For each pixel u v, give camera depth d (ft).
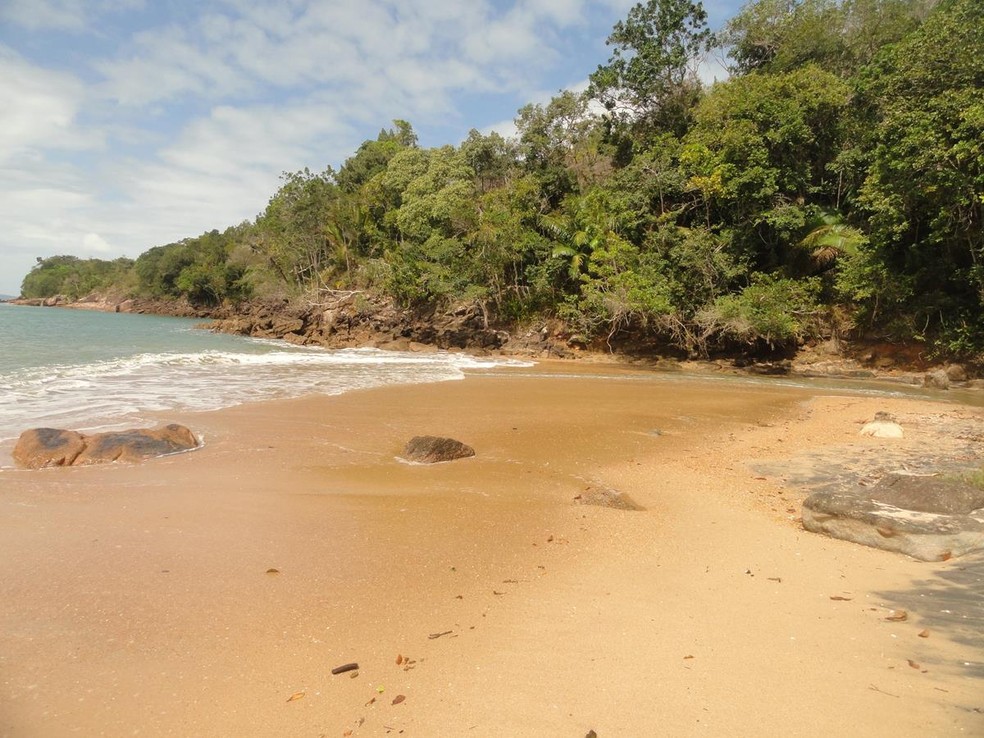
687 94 126.62
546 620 15.76
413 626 15.34
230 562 18.89
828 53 109.29
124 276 328.29
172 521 22.27
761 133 98.53
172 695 12.36
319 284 158.30
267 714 11.82
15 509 22.76
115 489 25.81
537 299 115.14
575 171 127.03
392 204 156.25
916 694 12.39
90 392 48.75
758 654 14.12
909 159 73.51
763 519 24.72
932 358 85.20
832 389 72.54
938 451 37.32
